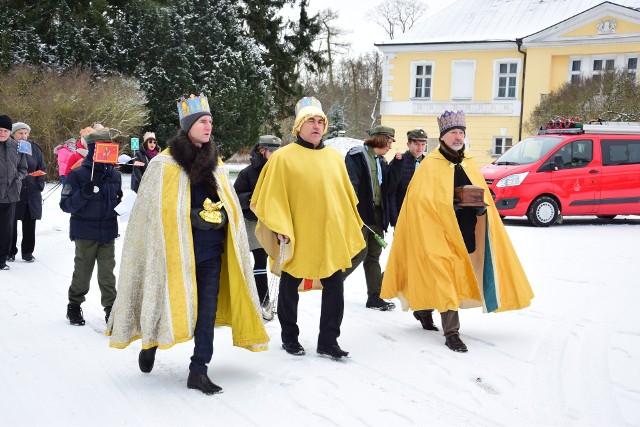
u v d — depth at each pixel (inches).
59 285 315.3
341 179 219.6
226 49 1230.3
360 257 240.4
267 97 1316.4
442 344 229.6
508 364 207.9
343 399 179.0
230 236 188.2
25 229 369.7
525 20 1288.1
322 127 216.8
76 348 221.3
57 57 1056.2
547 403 176.6
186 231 182.4
